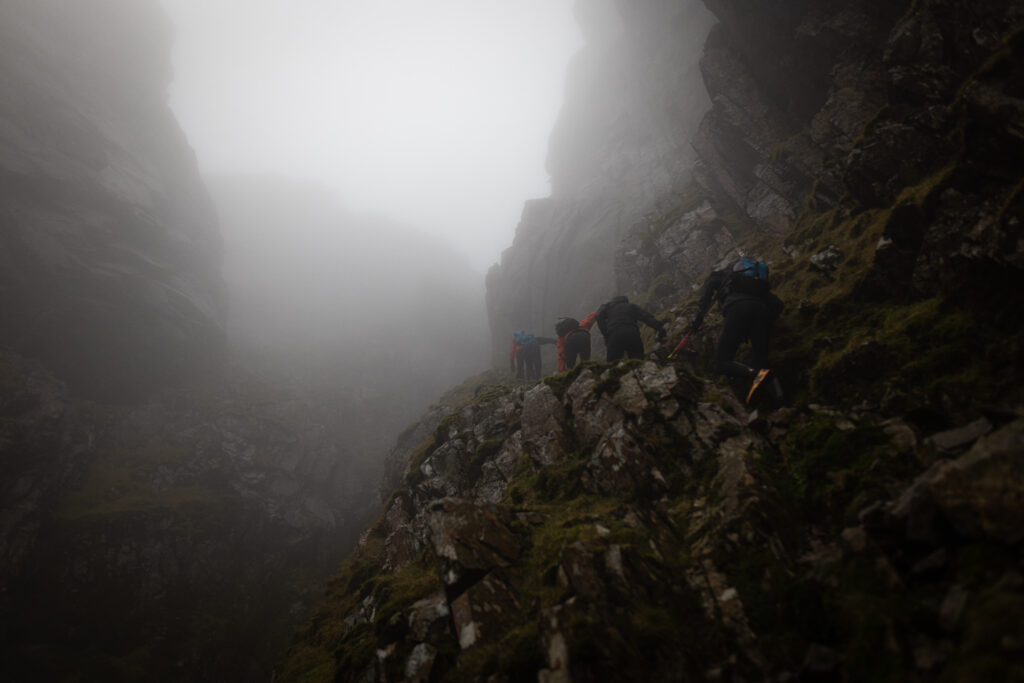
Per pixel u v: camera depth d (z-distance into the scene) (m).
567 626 2.55
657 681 2.38
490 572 3.43
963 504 2.14
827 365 4.50
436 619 3.34
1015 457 2.04
